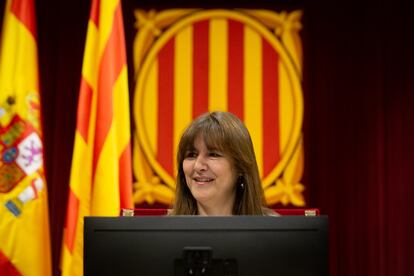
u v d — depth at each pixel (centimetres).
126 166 579
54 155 802
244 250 278
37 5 823
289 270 278
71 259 542
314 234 281
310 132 840
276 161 838
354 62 845
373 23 845
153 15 846
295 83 845
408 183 830
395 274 825
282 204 830
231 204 417
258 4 850
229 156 401
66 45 819
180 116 841
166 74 844
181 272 277
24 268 547
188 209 420
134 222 280
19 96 568
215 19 850
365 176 834
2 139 559
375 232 830
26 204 554
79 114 570
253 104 844
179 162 414
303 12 850
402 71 840
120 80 587
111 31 580
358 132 839
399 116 835
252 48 848
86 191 556
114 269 278
